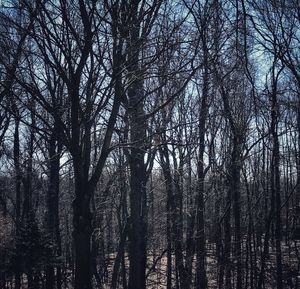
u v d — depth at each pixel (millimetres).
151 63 8844
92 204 19078
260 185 31656
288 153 29297
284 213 35156
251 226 26141
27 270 18875
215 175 23078
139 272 17094
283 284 26000
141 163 16750
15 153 24422
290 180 32688
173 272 26125
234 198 23438
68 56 8227
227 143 24281
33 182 29500
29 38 9477
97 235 19094
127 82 8891
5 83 9117
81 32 9055
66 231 29312
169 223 21500
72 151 8234
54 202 22922
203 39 9945
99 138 12102
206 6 10719
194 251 21562
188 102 19797
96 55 8500
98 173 8398
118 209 24109
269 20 20438
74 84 8211
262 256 23484
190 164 21828
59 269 22984
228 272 21859
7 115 19547
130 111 10672
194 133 19562
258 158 28297
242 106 24344
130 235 17375
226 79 20016
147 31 9031
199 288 21500
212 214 25266
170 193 21609
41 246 19188
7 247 19219
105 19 8328
